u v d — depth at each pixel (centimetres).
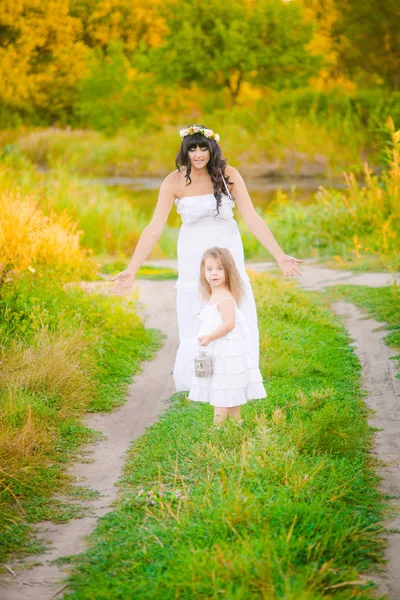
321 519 363
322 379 629
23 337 685
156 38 4931
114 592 318
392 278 1059
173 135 3912
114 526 386
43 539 377
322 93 4059
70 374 611
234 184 543
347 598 305
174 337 836
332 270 1230
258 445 438
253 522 362
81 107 4228
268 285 1003
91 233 1666
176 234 1917
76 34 4522
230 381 491
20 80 4091
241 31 4559
